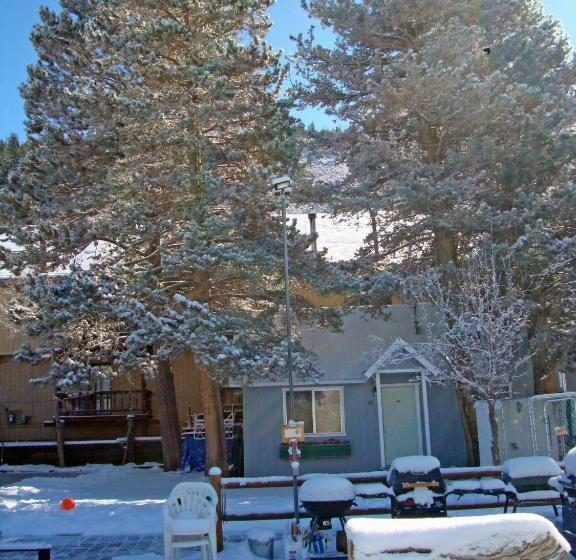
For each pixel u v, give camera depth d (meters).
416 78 15.39
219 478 9.55
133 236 15.64
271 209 15.11
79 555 9.55
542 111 15.56
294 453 9.69
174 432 21.00
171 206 15.63
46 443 24.09
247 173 15.30
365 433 17.55
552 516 10.49
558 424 14.57
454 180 15.65
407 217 17.09
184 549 9.34
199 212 14.36
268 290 16.11
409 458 9.51
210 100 14.49
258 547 9.01
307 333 17.98
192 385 24.98
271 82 15.55
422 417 17.55
